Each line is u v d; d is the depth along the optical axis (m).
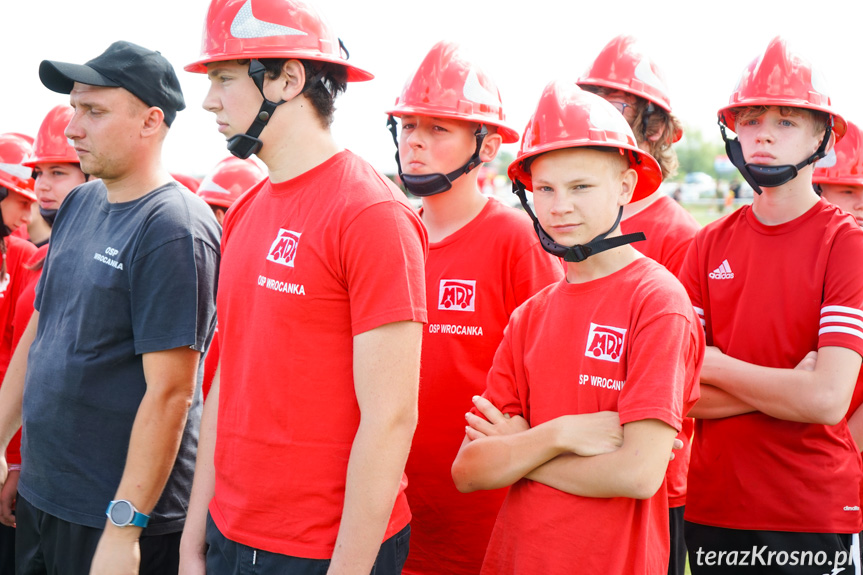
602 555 2.24
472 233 3.21
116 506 2.66
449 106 3.07
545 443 2.29
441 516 3.18
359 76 2.46
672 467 3.42
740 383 2.94
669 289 2.25
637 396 2.16
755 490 3.00
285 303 2.16
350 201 2.12
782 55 2.96
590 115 2.29
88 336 2.76
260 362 2.20
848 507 2.98
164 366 2.66
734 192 27.92
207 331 2.77
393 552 2.30
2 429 3.29
